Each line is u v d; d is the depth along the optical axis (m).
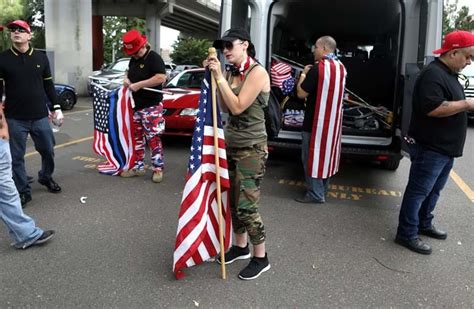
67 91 12.71
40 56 4.59
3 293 2.97
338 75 4.64
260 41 5.50
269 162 6.83
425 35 4.73
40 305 2.85
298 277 3.29
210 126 3.13
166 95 7.37
